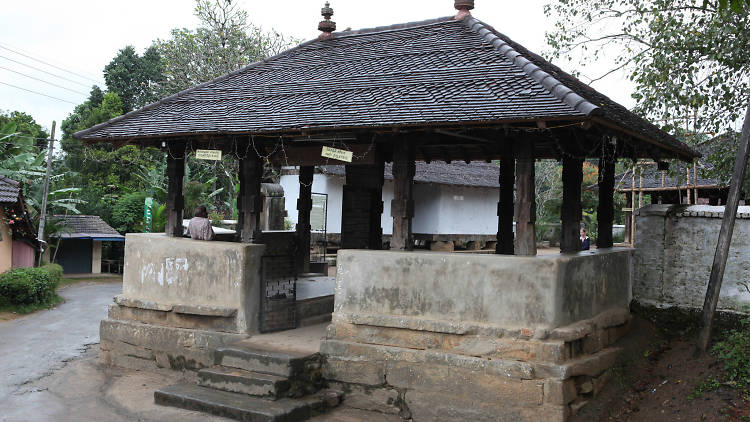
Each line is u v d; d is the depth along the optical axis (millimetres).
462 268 7242
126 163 35094
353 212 9750
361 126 7312
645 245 9766
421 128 7137
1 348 11664
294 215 22734
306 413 7203
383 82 8703
